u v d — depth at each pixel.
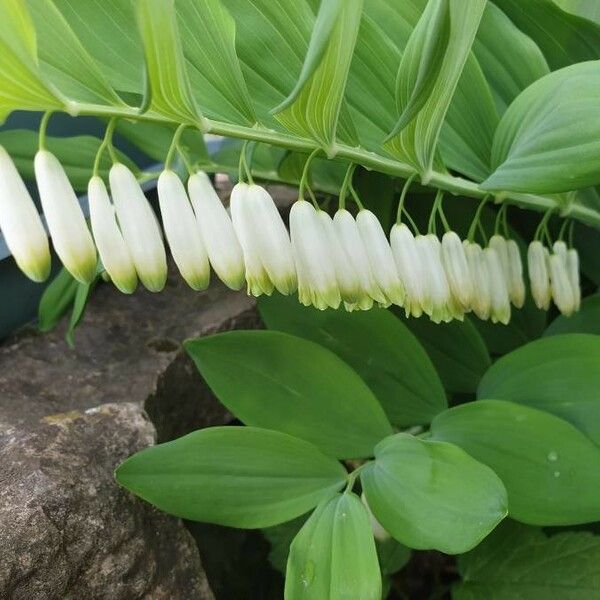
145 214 0.09
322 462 0.13
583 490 0.12
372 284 0.11
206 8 0.09
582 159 0.11
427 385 0.15
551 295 0.14
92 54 0.10
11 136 0.16
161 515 0.14
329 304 0.11
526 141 0.11
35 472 0.13
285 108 0.09
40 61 0.09
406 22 0.13
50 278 0.20
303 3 0.11
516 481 0.13
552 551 0.16
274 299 0.15
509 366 0.14
